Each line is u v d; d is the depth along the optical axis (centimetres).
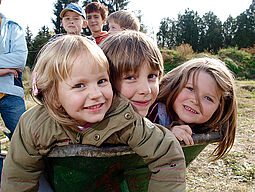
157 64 108
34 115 101
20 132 103
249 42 3206
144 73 105
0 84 226
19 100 241
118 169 113
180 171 103
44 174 129
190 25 3400
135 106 109
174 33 3694
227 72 136
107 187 117
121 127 98
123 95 108
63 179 113
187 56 1658
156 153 100
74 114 88
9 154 104
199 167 356
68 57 83
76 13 307
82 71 83
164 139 103
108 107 93
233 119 143
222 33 3372
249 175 329
